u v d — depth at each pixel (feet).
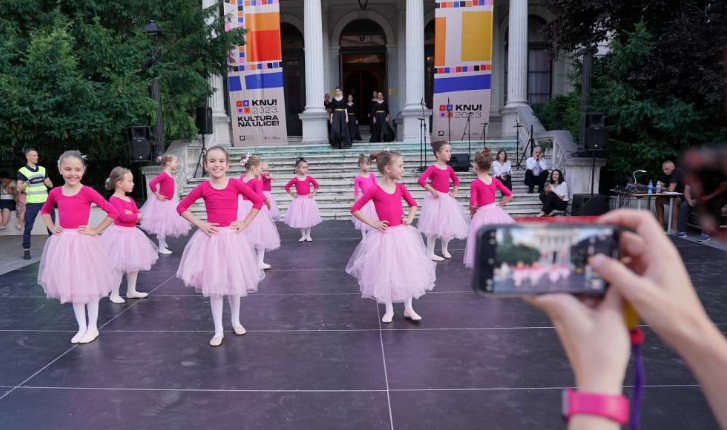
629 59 35.63
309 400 11.88
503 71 65.98
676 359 13.64
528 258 2.52
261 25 52.39
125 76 36.40
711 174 2.00
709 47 32.89
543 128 47.50
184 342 15.66
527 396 11.89
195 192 15.60
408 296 16.29
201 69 45.29
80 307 15.81
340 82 67.46
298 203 31.48
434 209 25.04
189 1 43.21
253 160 25.58
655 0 36.14
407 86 55.31
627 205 33.22
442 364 13.73
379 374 13.19
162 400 12.01
